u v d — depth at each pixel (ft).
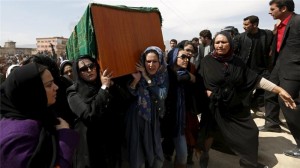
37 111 4.85
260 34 17.58
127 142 9.50
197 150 11.72
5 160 4.32
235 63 11.25
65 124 5.45
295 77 12.71
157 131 9.77
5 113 4.75
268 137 15.61
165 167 12.01
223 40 10.93
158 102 9.66
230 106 11.13
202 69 11.81
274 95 15.94
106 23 8.59
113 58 8.63
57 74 8.17
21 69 4.74
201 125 11.61
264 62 17.63
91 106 8.11
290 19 12.85
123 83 9.55
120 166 9.98
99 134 8.67
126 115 9.56
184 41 11.91
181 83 10.67
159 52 9.45
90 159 8.41
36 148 4.50
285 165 12.43
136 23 9.91
